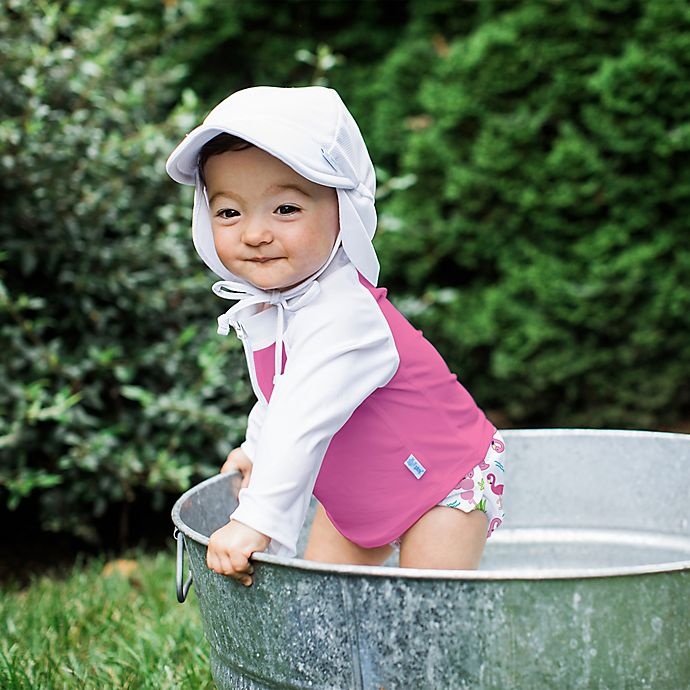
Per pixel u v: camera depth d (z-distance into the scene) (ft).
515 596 4.17
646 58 11.80
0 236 9.73
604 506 6.69
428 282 13.70
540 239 12.69
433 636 4.29
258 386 5.78
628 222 12.23
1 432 9.22
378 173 11.35
